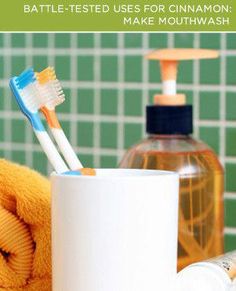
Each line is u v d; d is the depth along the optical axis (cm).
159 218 53
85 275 53
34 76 57
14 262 62
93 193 52
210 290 59
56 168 56
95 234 52
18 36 106
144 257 53
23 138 106
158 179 53
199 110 98
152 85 100
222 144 97
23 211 61
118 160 102
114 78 102
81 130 104
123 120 102
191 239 75
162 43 99
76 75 103
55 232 54
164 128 75
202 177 76
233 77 96
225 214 97
